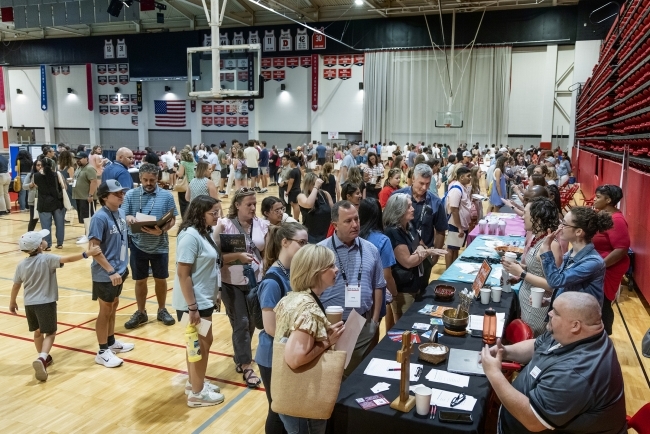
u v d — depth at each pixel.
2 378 4.25
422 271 4.25
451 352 2.88
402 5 22.97
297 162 10.60
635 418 2.41
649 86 6.85
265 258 3.15
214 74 10.59
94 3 20.62
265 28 25.42
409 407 2.33
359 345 3.12
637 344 4.95
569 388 2.03
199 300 3.70
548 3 21.27
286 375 2.23
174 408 3.80
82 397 3.95
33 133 30.67
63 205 8.92
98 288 4.43
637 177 6.83
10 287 6.77
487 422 3.14
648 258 5.98
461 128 23.48
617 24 12.85
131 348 4.82
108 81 28.61
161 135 28.39
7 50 29.77
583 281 3.13
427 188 4.88
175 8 24.97
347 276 3.22
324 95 25.53
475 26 22.45
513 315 3.96
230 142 27.34
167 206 5.33
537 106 22.36
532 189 5.43
